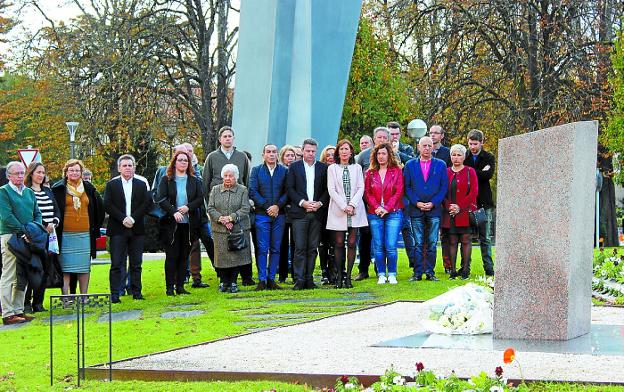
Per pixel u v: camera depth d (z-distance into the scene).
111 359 7.83
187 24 33.34
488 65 28.97
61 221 13.25
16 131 42.16
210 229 15.10
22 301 12.35
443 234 15.27
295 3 18.06
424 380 6.20
